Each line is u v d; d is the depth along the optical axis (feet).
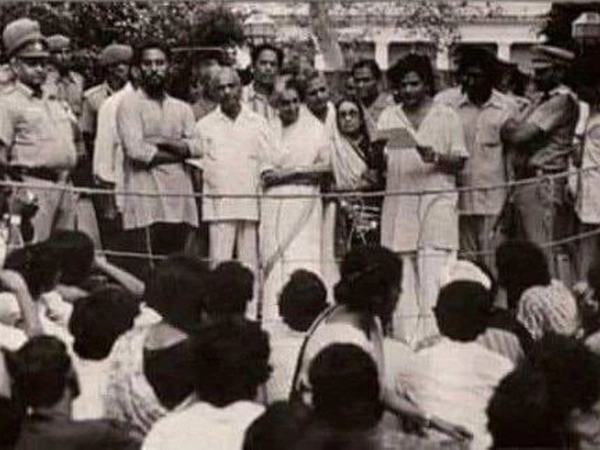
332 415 23.44
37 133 43.01
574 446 25.17
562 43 47.16
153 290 27.55
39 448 24.43
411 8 55.72
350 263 29.50
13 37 42.98
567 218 43.80
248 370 24.20
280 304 30.99
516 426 23.73
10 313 30.71
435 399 27.91
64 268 32.32
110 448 24.76
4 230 40.19
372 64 44.32
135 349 26.89
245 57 50.37
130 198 43.68
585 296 35.01
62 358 24.97
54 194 43.04
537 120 43.88
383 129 42.63
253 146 42.57
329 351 24.02
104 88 47.78
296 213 42.39
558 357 25.29
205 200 42.91
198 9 49.96
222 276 29.45
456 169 42.47
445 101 44.57
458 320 28.17
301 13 53.16
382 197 42.96
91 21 50.75
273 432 22.47
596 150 43.21
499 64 44.52
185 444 24.03
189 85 47.91
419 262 42.19
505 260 33.68
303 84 43.04
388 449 26.86
